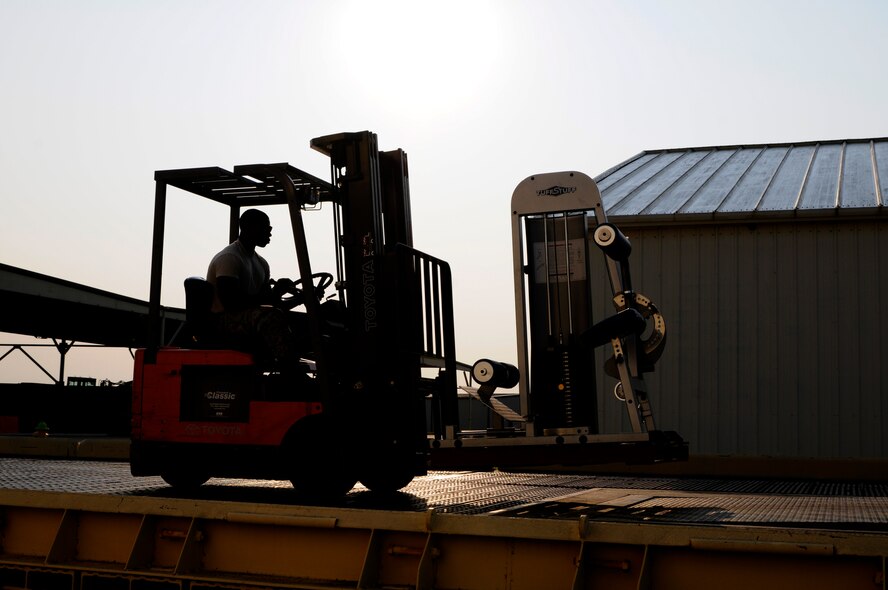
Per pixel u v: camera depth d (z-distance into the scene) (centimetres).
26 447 1284
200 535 376
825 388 1220
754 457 1162
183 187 616
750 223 1266
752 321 1256
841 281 1228
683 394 1270
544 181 637
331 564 357
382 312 593
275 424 550
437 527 335
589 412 619
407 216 638
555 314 633
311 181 605
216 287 590
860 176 1456
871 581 285
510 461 613
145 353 586
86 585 393
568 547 322
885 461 1117
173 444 570
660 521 389
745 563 301
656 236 1302
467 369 729
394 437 581
